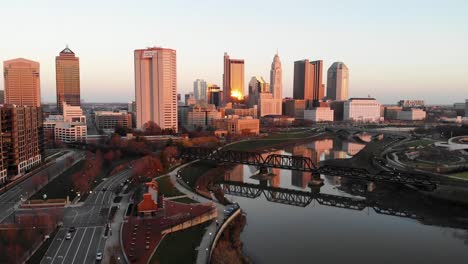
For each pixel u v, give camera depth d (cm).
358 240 18825
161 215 19362
